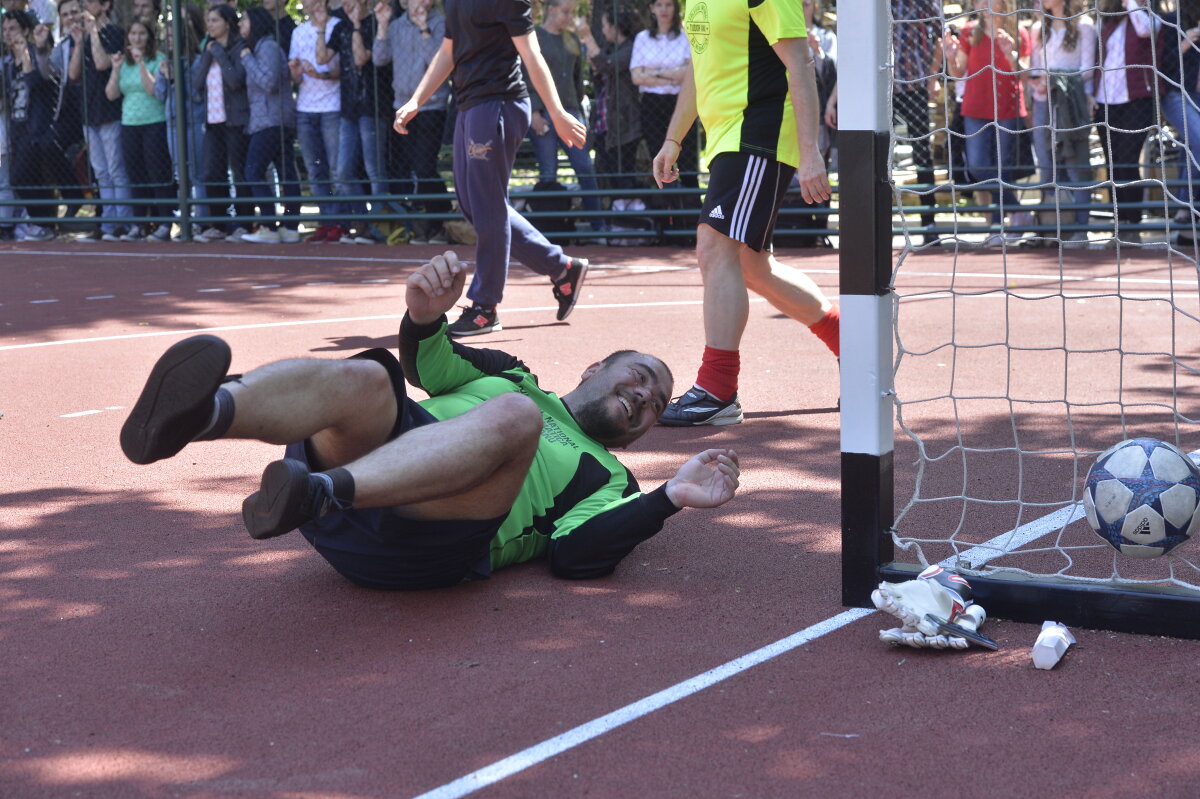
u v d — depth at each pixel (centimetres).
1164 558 404
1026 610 359
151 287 1149
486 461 344
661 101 1352
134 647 347
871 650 341
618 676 326
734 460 392
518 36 752
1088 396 631
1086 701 309
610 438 436
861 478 367
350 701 312
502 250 805
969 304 941
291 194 1541
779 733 294
